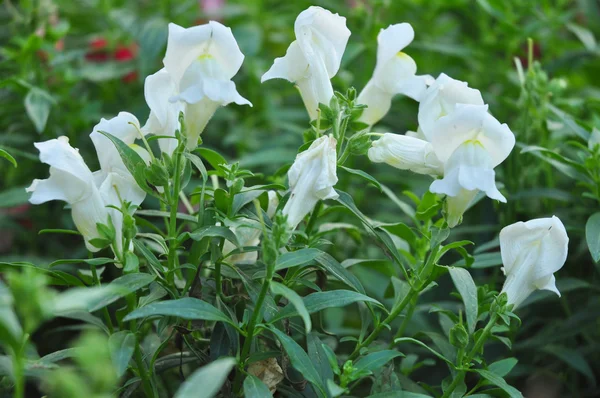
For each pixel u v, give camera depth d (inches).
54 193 31.4
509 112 42.5
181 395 28.7
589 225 34.2
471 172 31.5
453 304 36.9
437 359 36.4
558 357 36.8
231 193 32.1
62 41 44.9
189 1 44.5
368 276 39.3
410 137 32.5
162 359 33.4
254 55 44.5
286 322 32.5
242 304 33.2
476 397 32.2
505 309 32.0
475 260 35.2
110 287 29.9
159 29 41.7
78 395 28.6
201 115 32.0
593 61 47.0
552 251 32.0
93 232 31.7
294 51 32.8
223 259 32.4
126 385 32.1
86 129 41.4
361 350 32.7
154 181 31.7
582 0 50.9
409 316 33.8
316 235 34.4
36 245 40.5
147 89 32.5
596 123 38.8
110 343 30.8
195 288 32.4
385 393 31.5
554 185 40.4
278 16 51.9
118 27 44.9
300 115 43.5
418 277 32.7
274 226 30.8
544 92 38.8
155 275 31.9
